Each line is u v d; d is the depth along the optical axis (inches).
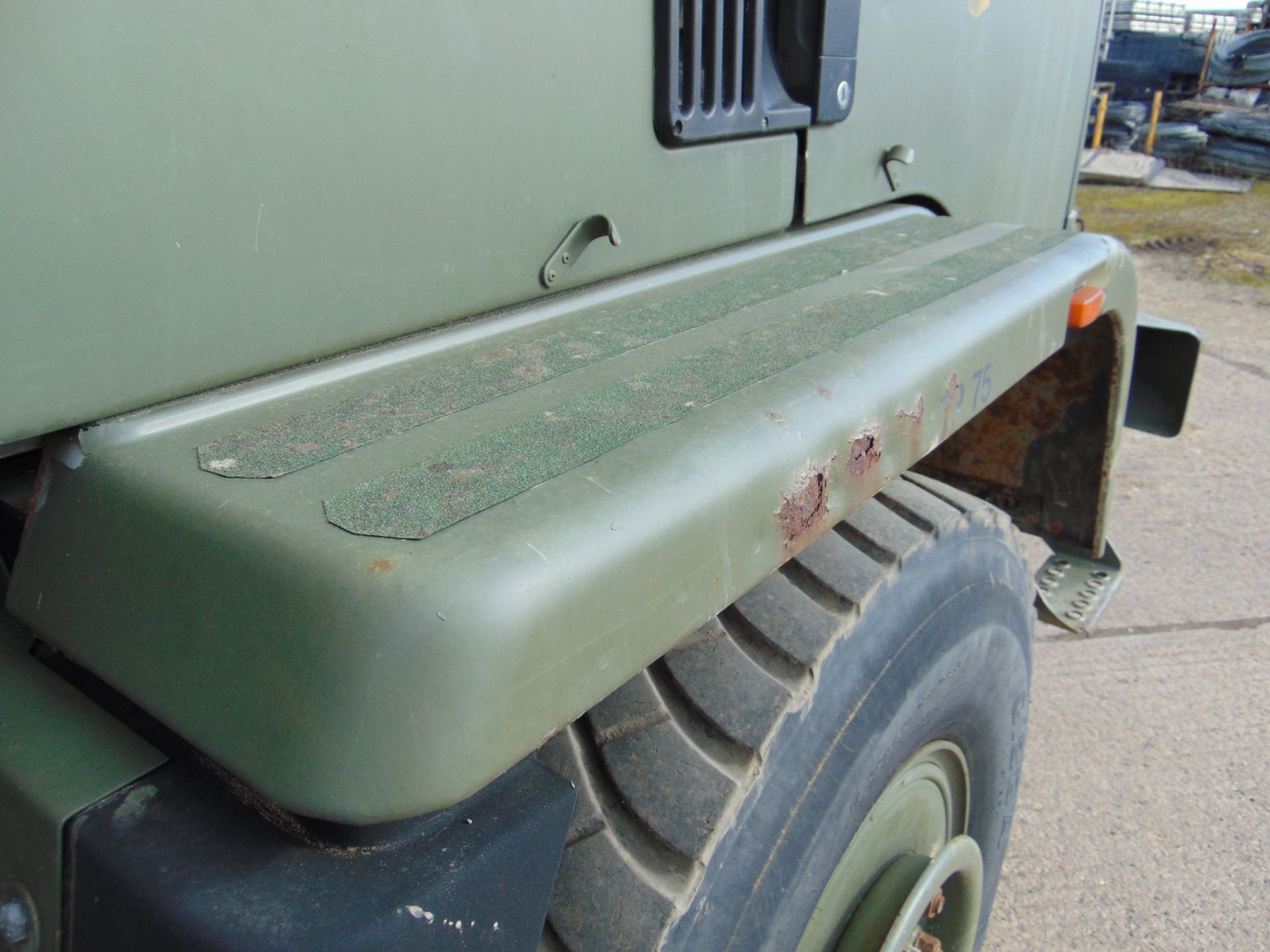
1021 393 77.2
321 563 25.3
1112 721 110.4
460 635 23.9
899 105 67.6
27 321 29.7
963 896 56.2
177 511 28.7
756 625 42.2
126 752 29.8
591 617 26.7
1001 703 59.6
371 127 37.1
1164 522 156.4
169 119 31.4
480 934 27.1
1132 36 564.7
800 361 39.1
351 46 35.6
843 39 57.6
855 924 47.4
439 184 40.0
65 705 31.7
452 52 38.9
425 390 37.0
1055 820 96.6
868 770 43.5
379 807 23.7
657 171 49.9
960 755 57.1
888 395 39.0
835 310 46.1
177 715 26.5
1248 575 140.6
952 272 53.4
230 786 28.5
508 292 44.6
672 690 40.3
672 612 29.8
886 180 68.7
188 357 33.9
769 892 38.5
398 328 40.5
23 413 30.2
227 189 33.5
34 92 28.4
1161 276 317.7
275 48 33.5
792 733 39.7
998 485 83.7
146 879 25.8
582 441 31.8
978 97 78.4
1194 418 200.2
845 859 44.8
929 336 43.2
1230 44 543.2
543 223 44.9
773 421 34.2
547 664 25.6
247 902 24.9
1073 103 97.9
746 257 57.2
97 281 31.0
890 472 40.1
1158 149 504.1
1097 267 59.7
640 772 37.9
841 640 42.4
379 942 24.5
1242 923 85.5
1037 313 51.2
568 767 38.1
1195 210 400.2
